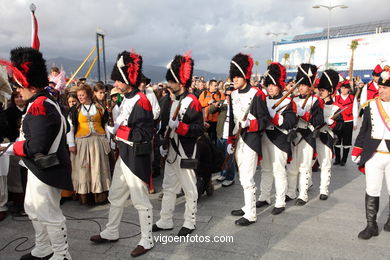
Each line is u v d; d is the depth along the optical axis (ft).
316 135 14.47
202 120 11.24
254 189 12.37
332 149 15.62
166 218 11.82
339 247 10.62
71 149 13.92
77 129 14.20
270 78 13.42
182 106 11.02
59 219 9.07
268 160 14.14
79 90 13.97
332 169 21.58
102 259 9.88
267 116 12.14
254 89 12.15
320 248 10.55
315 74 14.60
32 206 8.96
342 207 14.39
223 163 14.10
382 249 10.50
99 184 13.99
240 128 12.09
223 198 15.56
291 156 13.61
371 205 11.28
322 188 15.64
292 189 15.38
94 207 14.30
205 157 14.75
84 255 10.10
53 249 9.07
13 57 8.59
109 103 15.94
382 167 11.09
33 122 8.30
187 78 10.94
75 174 14.23
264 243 10.88
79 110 14.17
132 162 9.84
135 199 10.14
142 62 10.23
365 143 11.41
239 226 12.23
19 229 12.07
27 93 8.81
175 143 11.20
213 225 12.32
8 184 13.50
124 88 10.12
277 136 13.23
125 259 9.89
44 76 8.86
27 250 10.50
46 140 8.32
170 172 11.58
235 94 12.64
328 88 16.15
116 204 10.52
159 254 10.17
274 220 12.85
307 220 12.85
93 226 12.25
